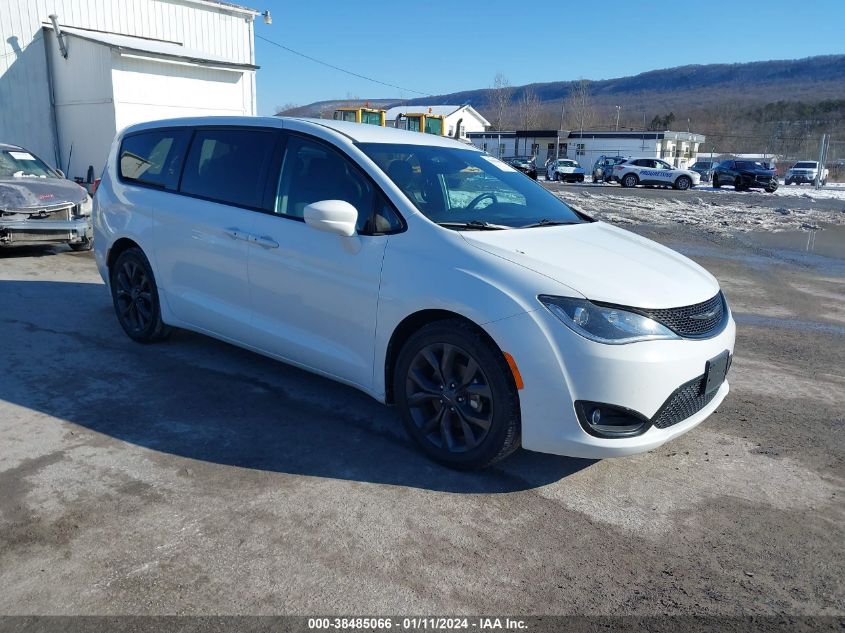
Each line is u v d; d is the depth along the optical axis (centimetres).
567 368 307
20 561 265
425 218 360
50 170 1000
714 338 341
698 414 347
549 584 266
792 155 5884
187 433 382
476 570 272
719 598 262
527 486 341
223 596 251
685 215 1831
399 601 253
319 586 259
